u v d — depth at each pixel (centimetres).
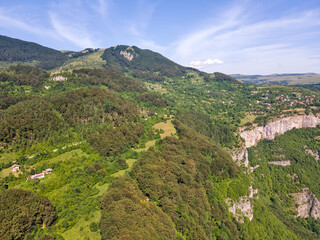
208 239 8269
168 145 12569
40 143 10775
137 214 6731
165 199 8444
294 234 13262
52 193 8050
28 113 11762
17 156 9850
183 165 11262
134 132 13862
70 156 10494
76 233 6581
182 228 7906
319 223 16362
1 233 5794
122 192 7681
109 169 10044
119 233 6088
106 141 11706
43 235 6150
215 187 11862
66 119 12750
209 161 13225
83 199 7925
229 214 11294
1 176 8662
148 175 9106
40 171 9144
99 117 13938
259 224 12556
